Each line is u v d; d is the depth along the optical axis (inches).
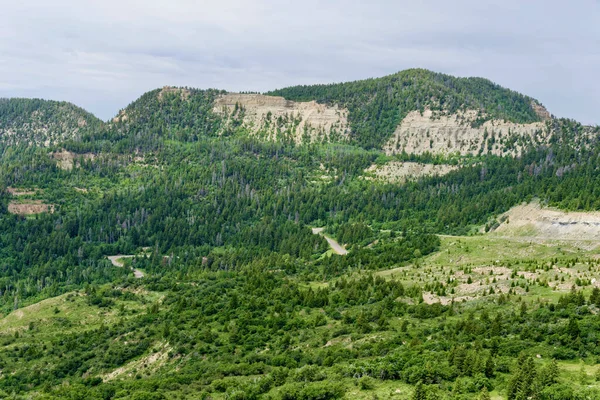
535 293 6112.2
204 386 4940.9
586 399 3415.4
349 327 5856.3
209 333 6107.3
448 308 5989.2
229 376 5123.0
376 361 4584.2
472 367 4067.4
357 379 4360.2
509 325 5022.1
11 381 5944.9
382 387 4143.7
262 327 6240.2
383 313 6063.0
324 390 4143.7
